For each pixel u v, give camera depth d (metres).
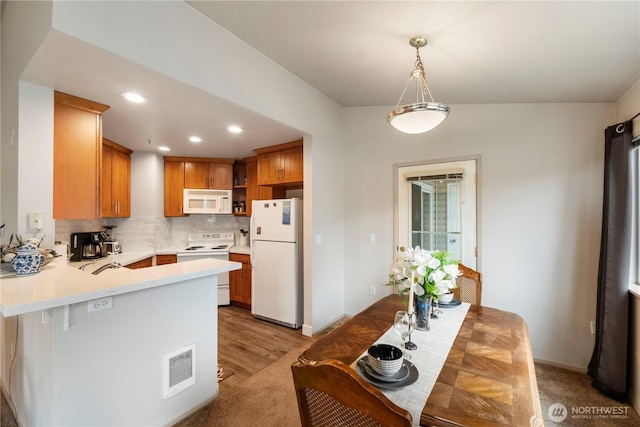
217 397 2.15
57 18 1.32
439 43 1.92
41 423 1.51
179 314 1.91
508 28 1.66
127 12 1.57
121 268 1.93
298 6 1.74
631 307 2.11
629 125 2.09
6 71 2.12
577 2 1.36
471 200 2.97
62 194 2.01
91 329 1.50
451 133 3.08
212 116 2.50
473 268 2.94
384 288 3.52
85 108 2.14
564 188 2.58
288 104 2.75
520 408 1.01
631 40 1.59
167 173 4.38
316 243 3.27
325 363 0.77
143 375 1.72
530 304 2.70
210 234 4.82
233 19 1.97
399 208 3.41
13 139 1.88
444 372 1.25
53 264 1.90
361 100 3.37
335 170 3.57
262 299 3.69
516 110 2.77
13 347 1.97
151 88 1.93
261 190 4.28
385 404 0.69
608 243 2.20
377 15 1.72
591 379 2.39
